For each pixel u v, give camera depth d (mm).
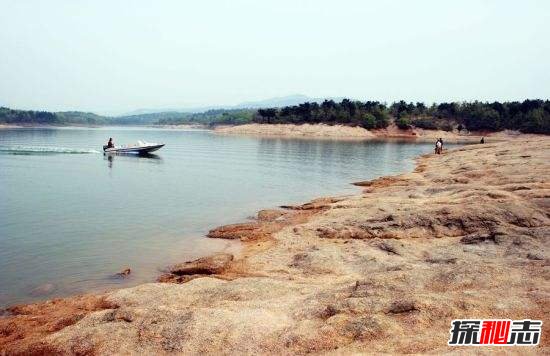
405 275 14914
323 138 159625
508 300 12266
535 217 22734
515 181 33562
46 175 54031
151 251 24516
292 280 18047
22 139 130875
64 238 26766
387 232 23531
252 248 24484
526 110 172375
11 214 32688
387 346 10625
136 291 16969
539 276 14492
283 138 158875
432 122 180500
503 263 16547
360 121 181125
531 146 65500
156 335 12617
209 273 20438
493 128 171875
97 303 16500
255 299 15430
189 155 86438
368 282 14609
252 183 50594
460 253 19016
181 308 14094
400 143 134125
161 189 45469
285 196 42219
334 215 27609
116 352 12133
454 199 27234
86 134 182750
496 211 23406
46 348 12828
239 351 11492
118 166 65562
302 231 25500
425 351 10164
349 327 11656
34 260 22766
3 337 14508
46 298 18188
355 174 59250
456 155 69938
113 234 27844
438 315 11758
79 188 44969
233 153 91875
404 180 46812
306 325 12227
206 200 39812
